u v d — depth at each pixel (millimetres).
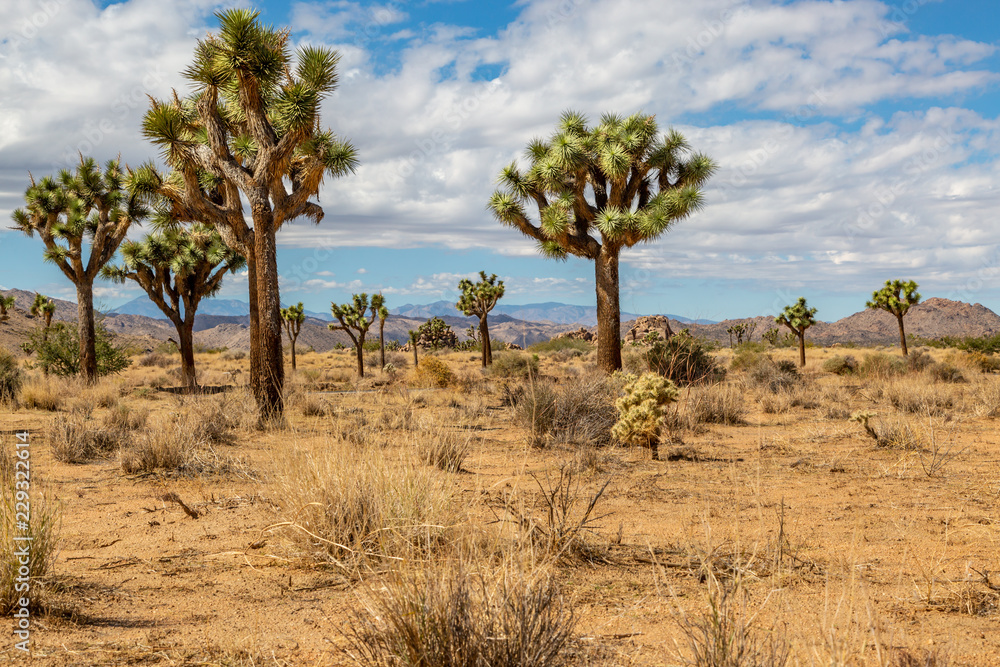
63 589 3957
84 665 2920
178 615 3615
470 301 41438
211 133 13555
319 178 14117
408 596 2678
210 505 6508
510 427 12672
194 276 29672
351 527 4621
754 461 9117
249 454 9289
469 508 5105
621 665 2826
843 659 2672
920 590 3945
